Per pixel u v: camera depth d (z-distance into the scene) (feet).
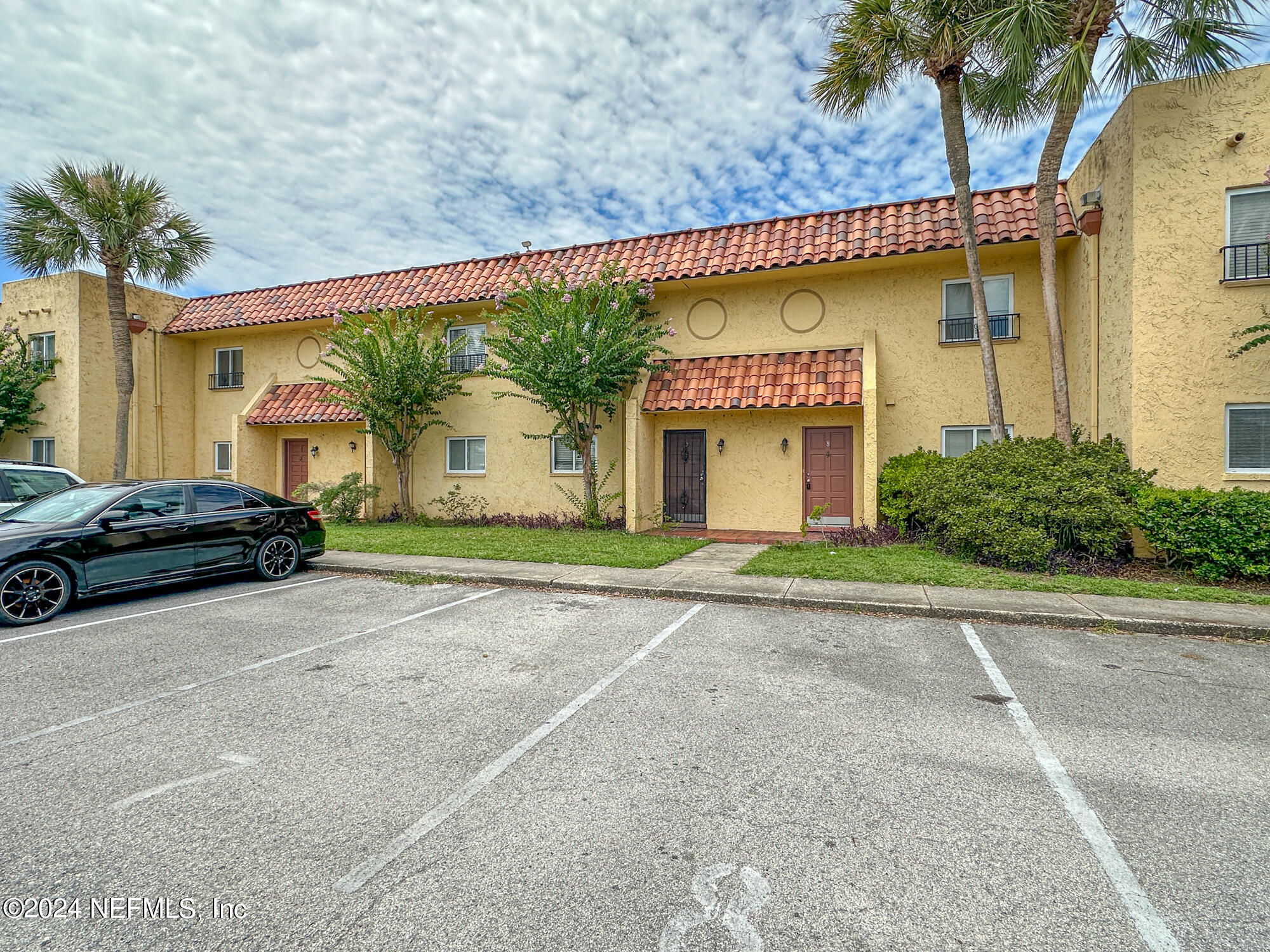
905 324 42.42
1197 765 12.12
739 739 13.19
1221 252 30.27
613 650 19.34
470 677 17.01
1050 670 17.46
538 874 8.91
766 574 28.94
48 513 25.23
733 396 42.42
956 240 38.55
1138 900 8.40
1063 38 31.22
